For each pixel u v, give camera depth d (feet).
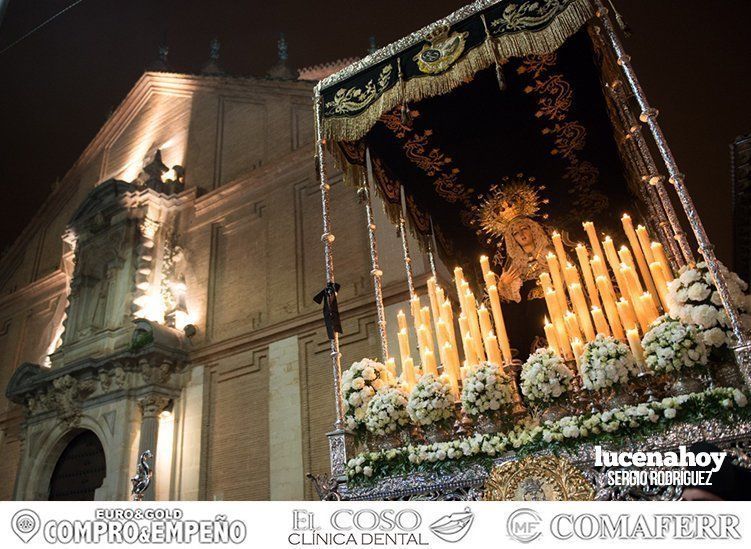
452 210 28.60
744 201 29.43
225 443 46.03
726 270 15.83
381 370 21.21
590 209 26.84
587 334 18.78
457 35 20.17
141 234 56.44
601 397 16.25
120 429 47.09
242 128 62.18
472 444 16.48
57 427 52.85
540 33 18.38
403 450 17.58
